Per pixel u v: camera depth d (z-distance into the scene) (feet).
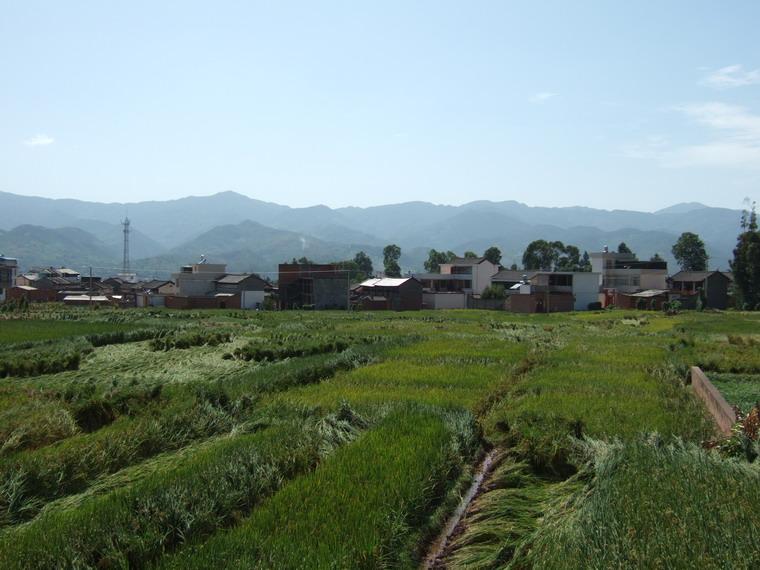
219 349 94.63
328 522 24.77
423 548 26.89
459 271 298.56
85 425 44.06
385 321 155.53
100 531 23.76
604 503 24.31
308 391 56.44
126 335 106.73
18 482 29.55
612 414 45.42
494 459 37.96
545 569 20.94
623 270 280.10
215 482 28.45
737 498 23.54
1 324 126.41
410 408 44.86
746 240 230.07
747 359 77.30
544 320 168.45
